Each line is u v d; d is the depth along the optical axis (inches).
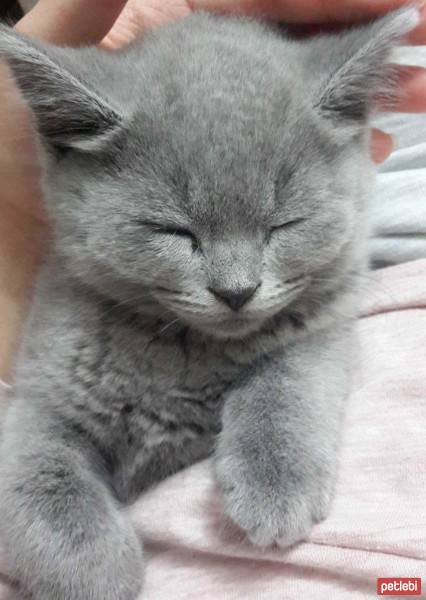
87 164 5.7
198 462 6.3
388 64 5.9
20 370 6.6
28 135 6.6
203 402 6.2
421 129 9.2
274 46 6.3
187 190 5.3
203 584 5.2
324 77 5.7
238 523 5.2
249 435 5.6
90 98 5.4
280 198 5.5
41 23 7.1
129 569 5.5
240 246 5.3
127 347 6.0
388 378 6.2
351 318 6.9
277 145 5.4
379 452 5.5
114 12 7.2
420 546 4.7
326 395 6.0
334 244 5.9
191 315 5.6
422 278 7.3
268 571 5.1
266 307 5.6
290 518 5.1
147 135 5.5
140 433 6.2
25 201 7.4
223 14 7.3
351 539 4.9
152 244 5.5
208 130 5.3
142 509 5.9
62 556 5.4
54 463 5.8
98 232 5.7
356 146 6.2
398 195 8.5
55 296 6.6
